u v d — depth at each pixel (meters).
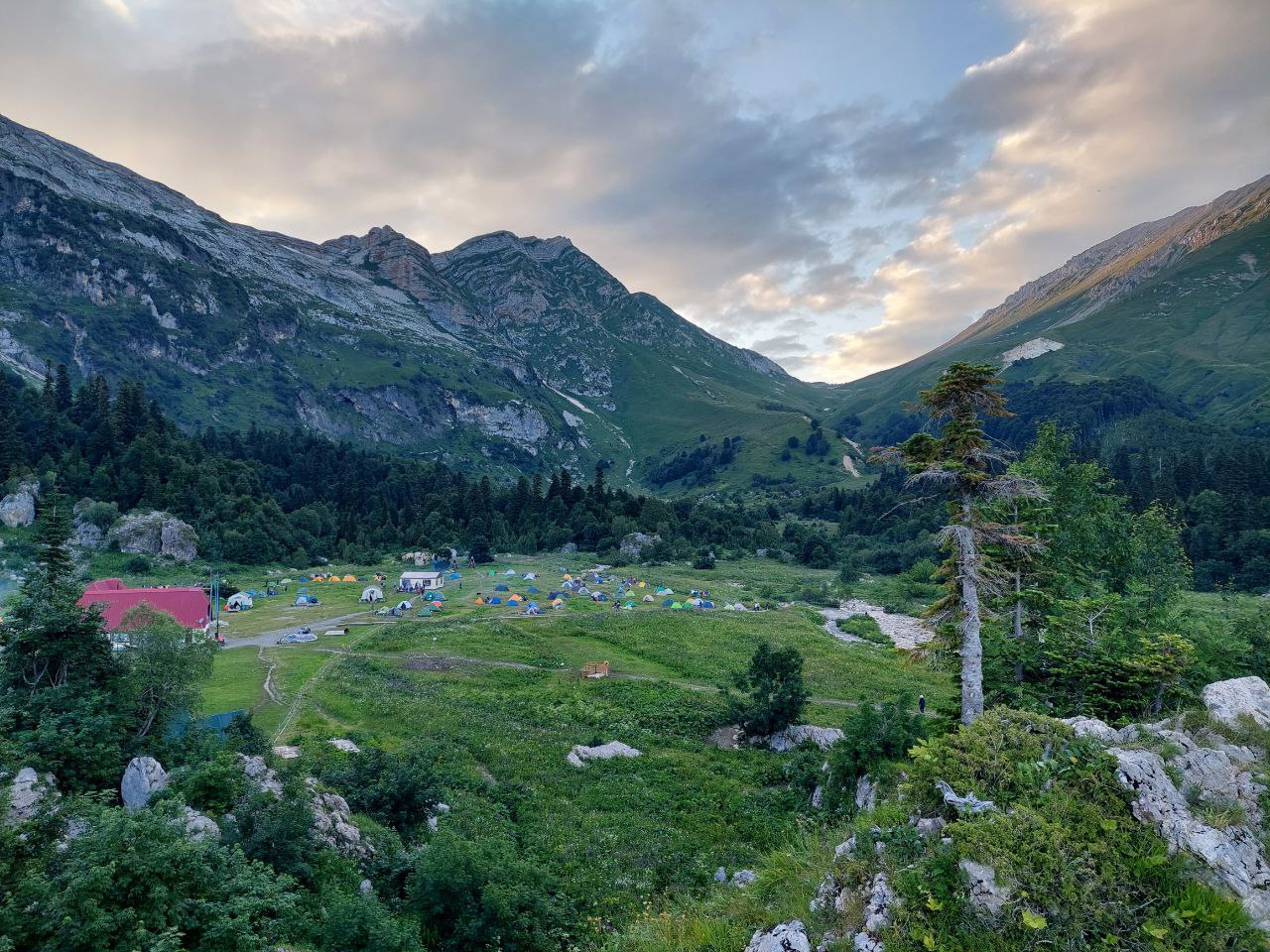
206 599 74.50
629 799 33.50
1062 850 11.23
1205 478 156.75
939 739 14.71
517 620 83.88
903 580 118.50
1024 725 14.30
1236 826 11.76
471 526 165.88
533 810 31.97
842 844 14.20
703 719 47.03
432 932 19.72
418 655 63.66
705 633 79.88
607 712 48.25
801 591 114.19
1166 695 21.95
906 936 10.91
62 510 26.03
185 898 14.63
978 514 24.62
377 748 33.53
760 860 24.73
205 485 126.88
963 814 12.28
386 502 167.88
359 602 95.56
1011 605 30.00
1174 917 10.07
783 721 42.81
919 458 25.09
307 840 20.97
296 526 138.88
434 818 28.56
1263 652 29.73
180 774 22.03
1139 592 33.19
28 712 22.34
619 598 103.25
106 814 15.52
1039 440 40.00
